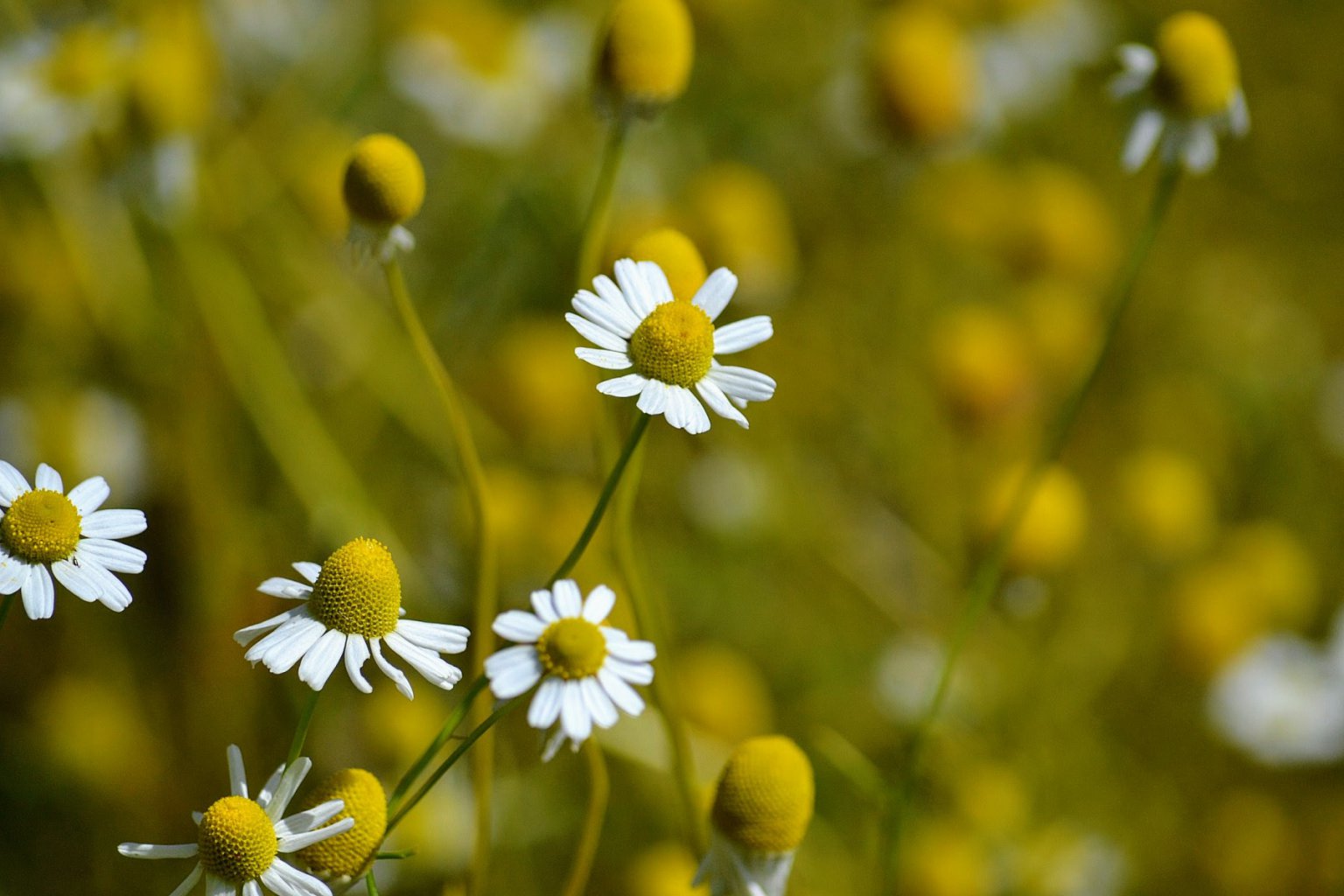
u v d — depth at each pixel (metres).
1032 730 0.79
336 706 0.67
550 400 0.82
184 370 0.75
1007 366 0.88
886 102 0.98
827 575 0.87
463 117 0.91
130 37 0.76
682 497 0.86
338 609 0.51
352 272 0.85
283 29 0.90
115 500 0.73
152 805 0.68
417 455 0.83
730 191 0.89
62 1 0.79
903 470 0.90
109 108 0.73
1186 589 0.84
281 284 0.83
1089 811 0.78
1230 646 0.82
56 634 0.72
